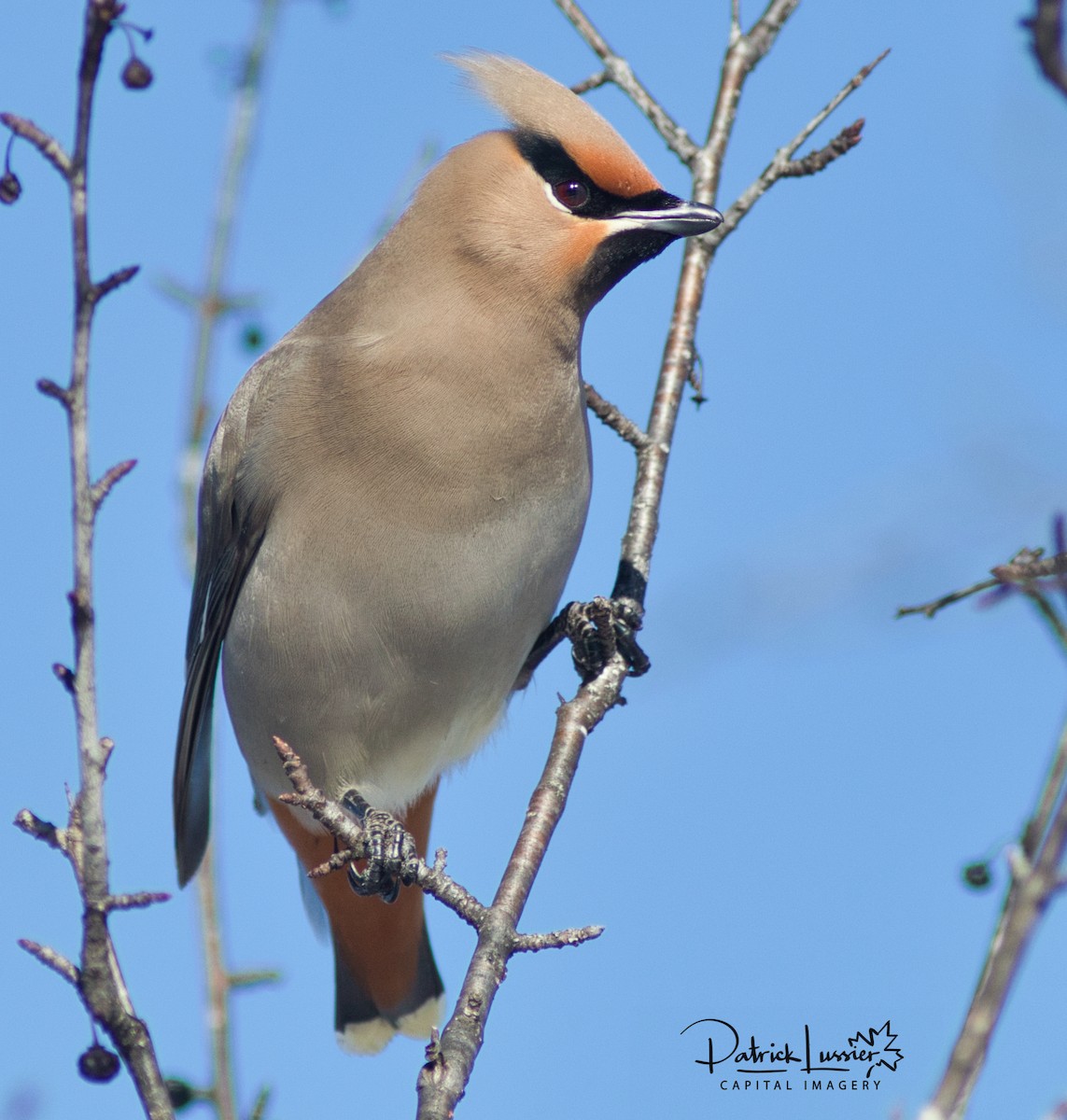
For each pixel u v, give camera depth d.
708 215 10.34
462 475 10.05
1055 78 3.85
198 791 11.54
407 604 10.26
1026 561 8.38
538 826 8.91
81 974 6.17
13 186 6.91
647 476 11.24
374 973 12.31
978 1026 4.38
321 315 10.91
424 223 10.49
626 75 11.87
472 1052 6.98
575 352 10.48
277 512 10.45
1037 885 4.39
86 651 6.12
